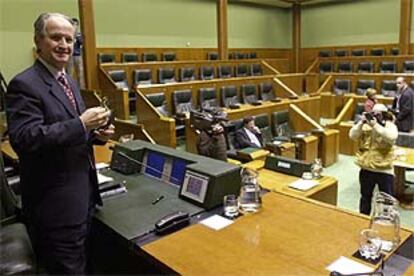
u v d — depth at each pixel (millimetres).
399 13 11414
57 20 1585
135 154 2480
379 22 11906
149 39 10273
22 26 7895
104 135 1790
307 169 3225
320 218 1774
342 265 1393
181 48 11008
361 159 3527
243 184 2018
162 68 7875
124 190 2170
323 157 5875
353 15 12422
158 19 10398
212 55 11531
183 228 1710
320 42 13328
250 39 12930
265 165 3484
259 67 10078
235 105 6363
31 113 1525
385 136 3311
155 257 1488
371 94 6246
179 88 6605
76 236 1672
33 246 1823
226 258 1463
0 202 2334
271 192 2111
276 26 13719
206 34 11641
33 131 1473
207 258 1469
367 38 12242
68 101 1659
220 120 3340
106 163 2789
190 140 5652
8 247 1908
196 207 1919
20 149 1499
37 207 1649
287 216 1799
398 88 6223
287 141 5711
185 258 1474
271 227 1694
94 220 1818
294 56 13648
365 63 9977
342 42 12812
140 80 7418
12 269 1746
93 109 1566
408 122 5812
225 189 1934
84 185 1704
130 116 6738
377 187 3434
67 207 1641
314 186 2986
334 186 3111
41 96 1562
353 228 1671
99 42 9305
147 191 2160
